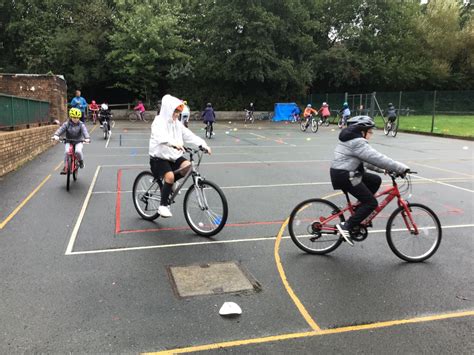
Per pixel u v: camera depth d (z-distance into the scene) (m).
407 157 13.64
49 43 35.56
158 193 6.05
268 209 6.97
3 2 36.41
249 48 35.25
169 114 5.41
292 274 4.45
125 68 34.38
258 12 34.69
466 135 20.91
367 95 30.88
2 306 3.71
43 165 10.84
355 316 3.63
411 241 4.89
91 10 36.09
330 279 4.34
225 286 4.15
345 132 4.72
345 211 5.02
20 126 12.34
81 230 5.74
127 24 34.72
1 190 8.02
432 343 3.25
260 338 3.29
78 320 3.50
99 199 7.43
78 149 8.40
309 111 24.75
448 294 4.05
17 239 5.36
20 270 4.44
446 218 6.59
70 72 36.94
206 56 36.91
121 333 3.33
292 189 8.51
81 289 4.04
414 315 3.66
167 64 36.88
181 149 5.27
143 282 4.21
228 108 39.03
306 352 3.12
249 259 4.85
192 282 4.23
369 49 43.62
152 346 3.17
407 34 45.09
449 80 46.16
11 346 3.14
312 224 5.04
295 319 3.56
